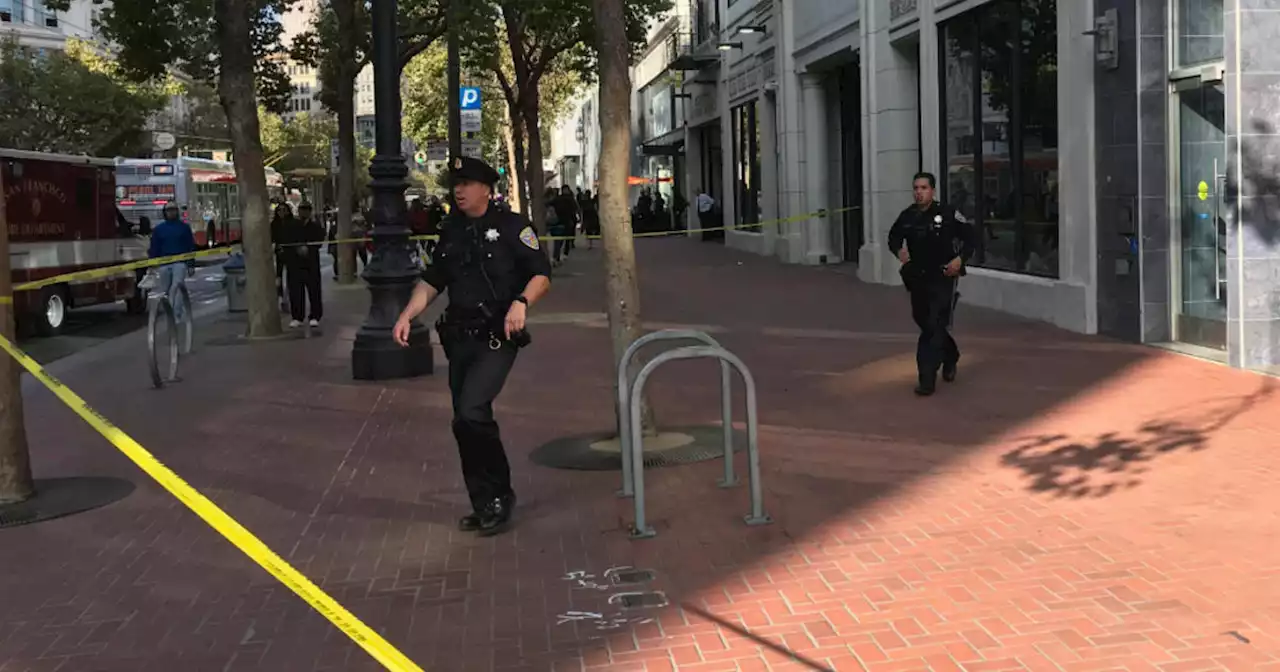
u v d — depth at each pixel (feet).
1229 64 29.71
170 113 212.02
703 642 14.25
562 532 19.10
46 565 18.25
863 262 62.59
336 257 79.00
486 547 18.48
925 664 13.28
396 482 22.85
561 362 37.37
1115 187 36.70
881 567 16.66
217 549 18.85
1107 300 37.63
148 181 120.78
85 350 47.29
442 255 19.10
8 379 21.67
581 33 75.77
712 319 47.60
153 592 16.88
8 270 21.58
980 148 48.55
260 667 14.07
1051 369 31.96
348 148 77.82
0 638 15.23
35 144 147.64
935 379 29.27
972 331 40.29
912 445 24.06
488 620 15.33
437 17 73.97
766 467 22.76
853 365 34.24
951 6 49.88
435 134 151.43
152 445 26.84
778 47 79.77
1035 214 43.68
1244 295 30.32
